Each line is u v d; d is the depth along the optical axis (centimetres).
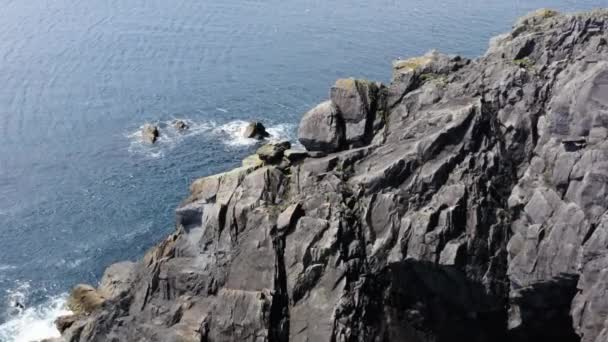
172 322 5644
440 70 6281
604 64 5153
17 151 10688
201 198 5912
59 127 11375
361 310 5234
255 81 12888
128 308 6038
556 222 5138
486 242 5300
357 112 6069
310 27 15425
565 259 5062
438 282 5406
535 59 5903
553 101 5372
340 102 6125
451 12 15700
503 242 5341
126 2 17525
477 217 5306
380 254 5400
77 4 17312
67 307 7362
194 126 11331
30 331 7238
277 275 5394
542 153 5425
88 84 12862
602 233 4891
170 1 17462
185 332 5516
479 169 5466
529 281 5212
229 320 5391
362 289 5281
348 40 14525
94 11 16800
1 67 13500
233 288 5531
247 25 15725
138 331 5719
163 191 9625
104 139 10994
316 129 6081
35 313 7506
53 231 8862
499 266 5325
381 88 6284
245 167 6034
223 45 14612
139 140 10931
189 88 12650
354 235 5456
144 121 11519
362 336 5188
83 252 8462
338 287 5269
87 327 6097
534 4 15900
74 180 9944
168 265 5881
